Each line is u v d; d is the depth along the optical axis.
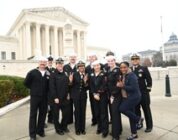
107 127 5.72
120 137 5.61
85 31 63.34
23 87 12.42
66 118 6.16
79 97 6.03
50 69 6.91
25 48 54.50
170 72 20.89
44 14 56.53
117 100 5.45
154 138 5.45
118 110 5.41
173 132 5.85
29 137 5.85
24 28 55.31
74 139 5.61
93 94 5.93
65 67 6.82
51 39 59.38
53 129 6.52
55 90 6.05
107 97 5.74
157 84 17.31
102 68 6.34
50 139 5.68
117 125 5.36
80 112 6.03
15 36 63.47
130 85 5.26
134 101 5.30
